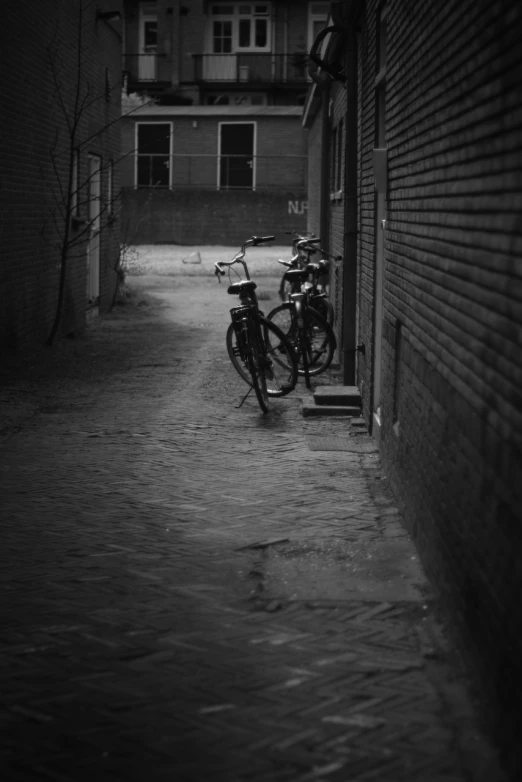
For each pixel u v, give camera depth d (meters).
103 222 18.86
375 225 8.22
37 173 13.55
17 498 6.46
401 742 3.31
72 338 15.38
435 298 4.80
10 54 12.02
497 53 3.50
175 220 43.06
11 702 3.63
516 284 3.20
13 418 9.13
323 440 8.30
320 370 11.33
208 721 3.48
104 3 17.45
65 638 4.23
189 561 5.25
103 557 5.31
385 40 7.95
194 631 4.31
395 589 4.80
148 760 3.21
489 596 3.49
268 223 42.91
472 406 3.85
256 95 49.56
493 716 3.33
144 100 45.16
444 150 4.57
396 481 6.36
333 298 15.29
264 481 6.94
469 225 3.97
